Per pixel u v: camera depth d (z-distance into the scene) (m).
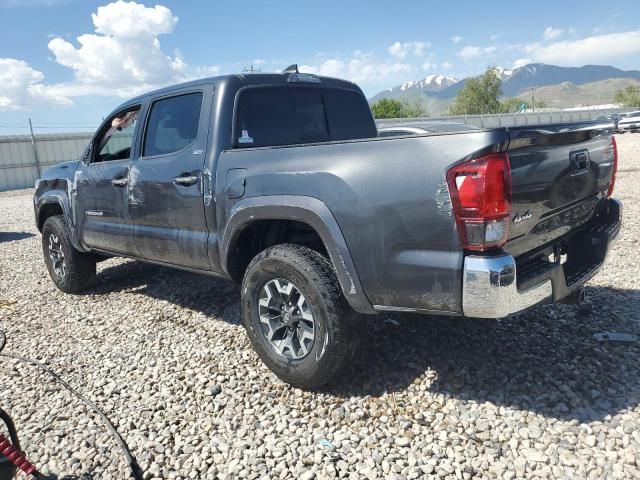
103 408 3.27
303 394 3.23
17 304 5.47
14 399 3.45
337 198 2.87
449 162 2.47
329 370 3.03
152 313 4.87
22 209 16.23
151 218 4.18
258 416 3.05
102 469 2.67
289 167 3.10
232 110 3.69
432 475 2.46
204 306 4.92
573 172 2.99
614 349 3.44
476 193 2.40
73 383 3.62
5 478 2.41
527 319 3.96
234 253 3.59
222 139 3.62
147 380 3.59
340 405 3.07
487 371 3.26
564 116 56.09
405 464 2.55
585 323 3.85
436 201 2.52
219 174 3.53
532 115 53.25
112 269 6.54
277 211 3.13
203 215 3.69
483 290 2.44
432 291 2.62
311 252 3.11
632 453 2.47
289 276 3.09
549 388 3.04
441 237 2.54
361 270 2.83
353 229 2.82
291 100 4.12
